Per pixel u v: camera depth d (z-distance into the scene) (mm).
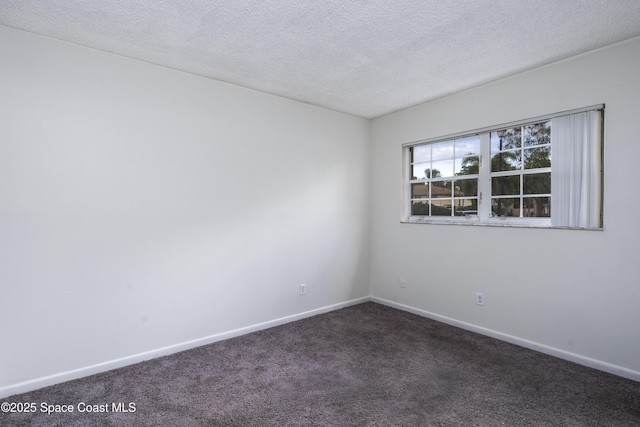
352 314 3846
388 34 2256
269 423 1901
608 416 1953
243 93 3229
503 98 3027
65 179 2354
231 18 2064
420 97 3531
